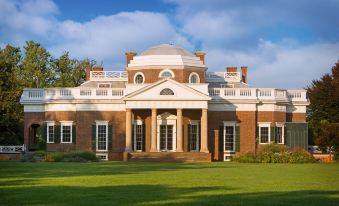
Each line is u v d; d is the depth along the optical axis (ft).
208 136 230.68
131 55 261.03
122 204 70.08
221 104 231.09
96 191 84.23
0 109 251.39
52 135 233.35
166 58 236.22
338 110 244.83
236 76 257.55
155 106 220.84
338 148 204.23
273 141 230.27
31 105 239.09
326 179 107.34
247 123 230.48
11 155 227.40
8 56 343.87
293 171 133.39
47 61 349.41
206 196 78.28
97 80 255.50
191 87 222.69
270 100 230.68
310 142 265.75
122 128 230.27
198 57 246.47
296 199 75.25
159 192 83.15
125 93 227.61
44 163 176.76
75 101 230.89
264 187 90.79
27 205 69.62
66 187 90.27
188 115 230.27
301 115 240.94
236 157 205.67
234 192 83.30
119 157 229.25
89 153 203.92
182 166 160.86
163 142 230.27
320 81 252.21
